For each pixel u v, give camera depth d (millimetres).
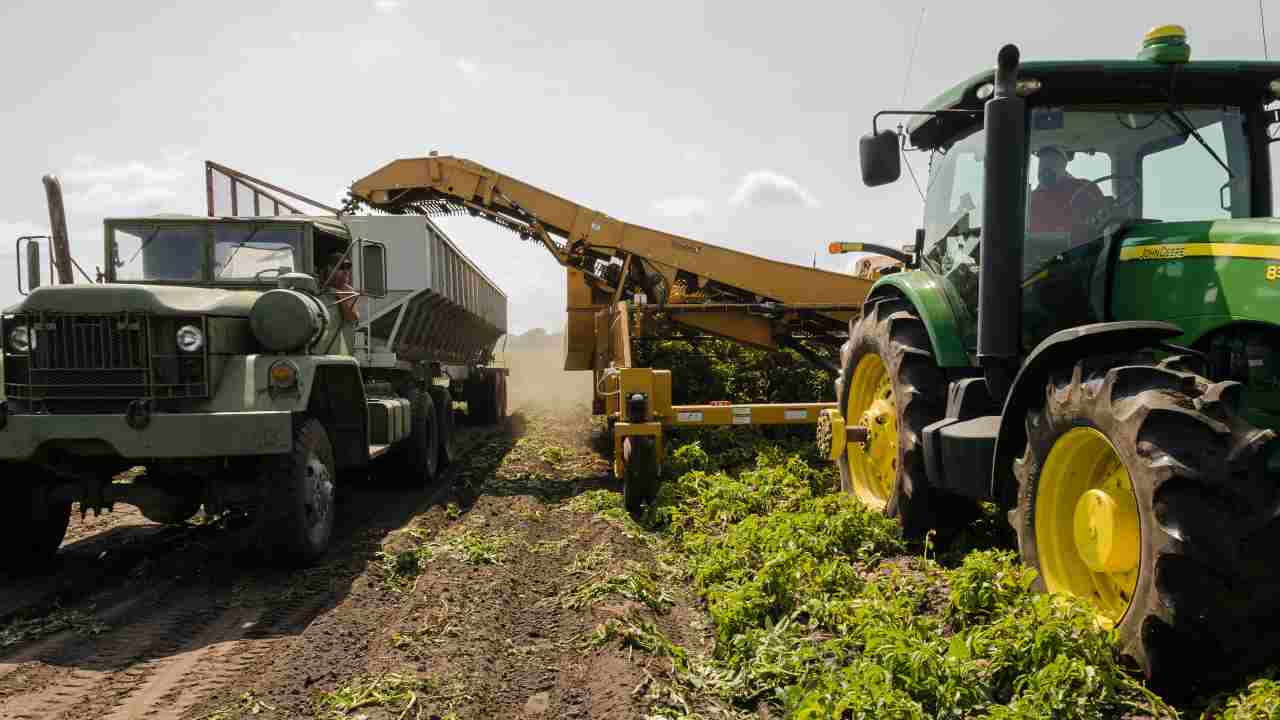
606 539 6145
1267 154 4715
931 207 6016
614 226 10336
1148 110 4742
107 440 5223
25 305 5488
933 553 5363
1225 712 2920
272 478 5582
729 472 8234
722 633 4105
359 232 9281
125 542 6680
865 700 3002
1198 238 3949
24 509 5629
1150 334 3561
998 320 4387
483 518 7156
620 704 3430
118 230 7203
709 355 10844
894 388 5590
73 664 4211
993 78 4730
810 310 10109
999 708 2951
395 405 7746
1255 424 3727
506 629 4543
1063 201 4688
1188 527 3049
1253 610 3041
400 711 3430
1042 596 3447
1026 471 3992
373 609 4871
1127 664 3307
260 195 8469
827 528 5430
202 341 5562
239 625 4785
